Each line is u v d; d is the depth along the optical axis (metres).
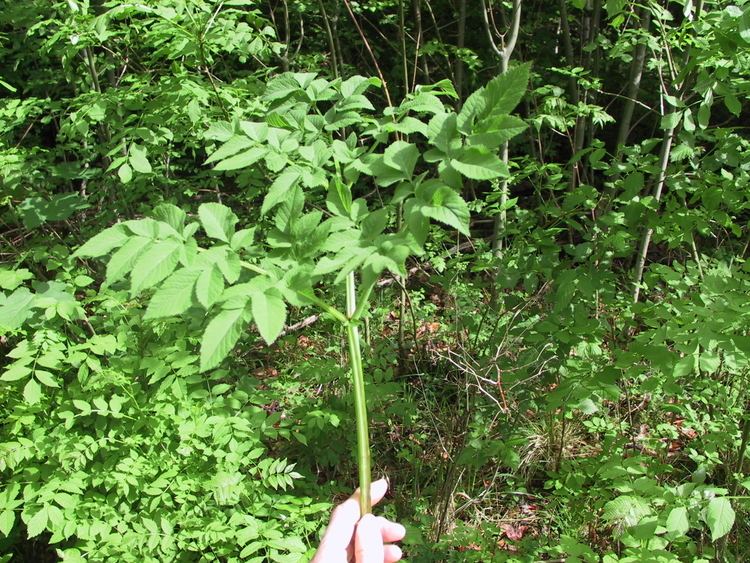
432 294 4.65
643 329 3.17
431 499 2.96
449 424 3.00
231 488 2.11
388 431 3.25
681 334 1.96
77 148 3.66
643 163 2.54
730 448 2.70
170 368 2.31
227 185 4.96
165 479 2.21
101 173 3.56
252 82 3.48
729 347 1.85
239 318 1.11
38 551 2.75
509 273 2.81
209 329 1.09
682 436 3.25
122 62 3.45
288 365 3.66
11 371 2.08
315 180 1.40
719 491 1.83
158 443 2.33
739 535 2.54
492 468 3.21
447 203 1.14
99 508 2.12
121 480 2.10
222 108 2.78
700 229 2.51
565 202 2.64
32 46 4.07
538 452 3.19
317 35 5.88
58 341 2.26
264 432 2.52
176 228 1.29
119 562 2.01
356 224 1.30
